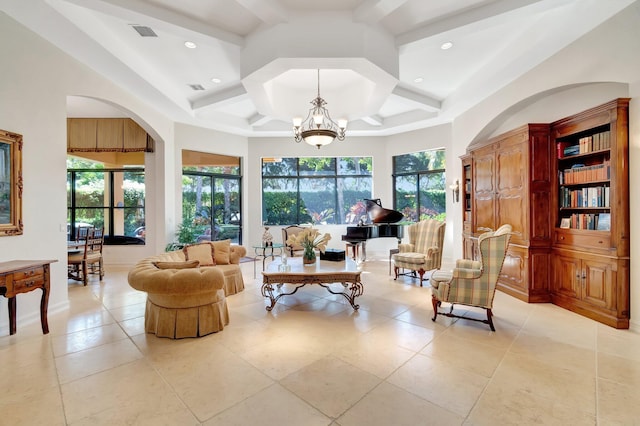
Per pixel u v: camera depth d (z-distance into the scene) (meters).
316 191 8.38
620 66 3.12
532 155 4.02
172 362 2.49
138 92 5.06
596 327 3.19
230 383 2.19
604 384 2.15
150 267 3.11
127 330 3.17
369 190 8.33
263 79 3.99
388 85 4.20
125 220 7.09
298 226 7.38
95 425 1.76
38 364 2.46
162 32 3.76
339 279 3.75
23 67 3.31
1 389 2.12
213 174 7.52
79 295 4.49
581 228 3.62
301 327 3.24
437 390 2.09
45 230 3.56
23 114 3.31
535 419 1.80
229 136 7.66
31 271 2.91
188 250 4.54
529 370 2.35
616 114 3.11
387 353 2.64
